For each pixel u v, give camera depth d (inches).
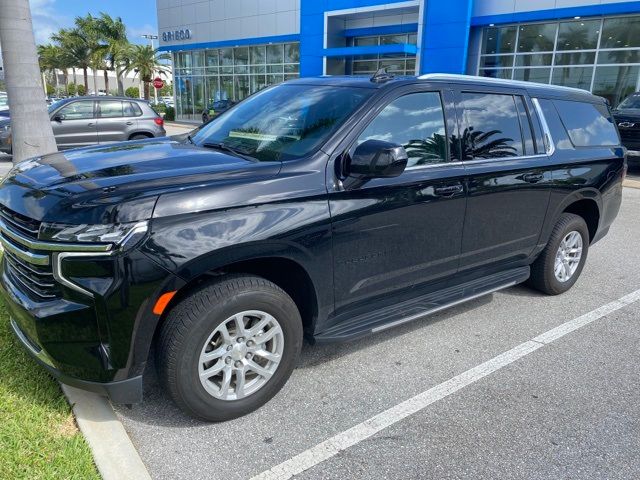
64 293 99.3
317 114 135.6
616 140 210.4
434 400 128.8
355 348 154.0
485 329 169.8
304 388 132.0
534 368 145.8
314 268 119.8
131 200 98.4
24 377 122.5
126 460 100.7
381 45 906.7
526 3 730.8
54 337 100.7
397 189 131.0
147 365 137.4
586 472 105.8
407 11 866.1
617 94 698.2
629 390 136.1
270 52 1108.5
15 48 264.1
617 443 114.9
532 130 172.4
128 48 1840.6
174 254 99.4
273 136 136.0
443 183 141.3
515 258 176.2
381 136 131.4
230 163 120.3
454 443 113.0
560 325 174.6
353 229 124.3
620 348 159.3
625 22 674.8
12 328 123.5
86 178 109.3
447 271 152.9
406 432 116.1
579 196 189.6
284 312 117.0
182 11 1250.6
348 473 103.0
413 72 890.1
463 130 149.4
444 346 157.2
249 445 109.7
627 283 218.7
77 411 112.7
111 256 95.9
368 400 127.8
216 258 104.3
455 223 147.7
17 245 108.3
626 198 415.8
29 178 115.9
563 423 121.2
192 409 110.6
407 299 148.1
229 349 112.9
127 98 532.4
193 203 102.7
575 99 194.4
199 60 1267.2
